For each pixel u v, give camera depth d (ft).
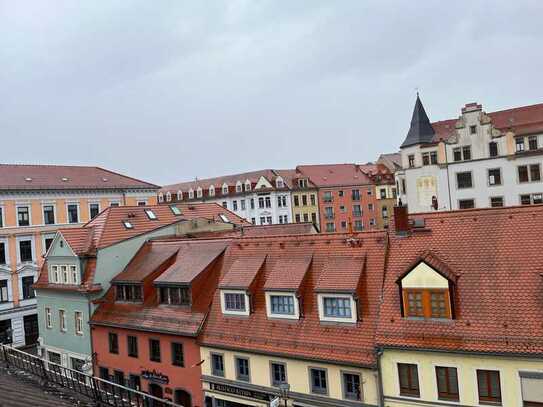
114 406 60.75
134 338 98.02
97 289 107.86
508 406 59.72
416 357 65.46
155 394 94.63
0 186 179.11
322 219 317.83
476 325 63.46
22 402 55.88
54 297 118.11
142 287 100.27
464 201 200.34
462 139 200.13
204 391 85.51
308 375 74.08
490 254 69.41
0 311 172.45
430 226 77.15
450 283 65.77
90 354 106.93
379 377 67.56
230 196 325.21
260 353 78.23
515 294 63.98
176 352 90.68
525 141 188.75
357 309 73.15
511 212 72.79
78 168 224.94
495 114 215.10
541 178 183.32
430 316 67.10
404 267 73.67
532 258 66.33
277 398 72.84
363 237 81.41
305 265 82.07
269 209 307.17
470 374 62.08
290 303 79.71
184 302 93.20
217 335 84.43
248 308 83.46
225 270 92.84
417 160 212.23
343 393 71.00
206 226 130.93
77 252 111.14
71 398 61.62
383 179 339.98
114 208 123.65
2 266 175.32
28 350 170.91
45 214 192.34
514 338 60.08
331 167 339.77
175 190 365.20
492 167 193.47
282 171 328.70
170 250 107.55
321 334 74.84
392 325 68.90
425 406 64.75
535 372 58.23
